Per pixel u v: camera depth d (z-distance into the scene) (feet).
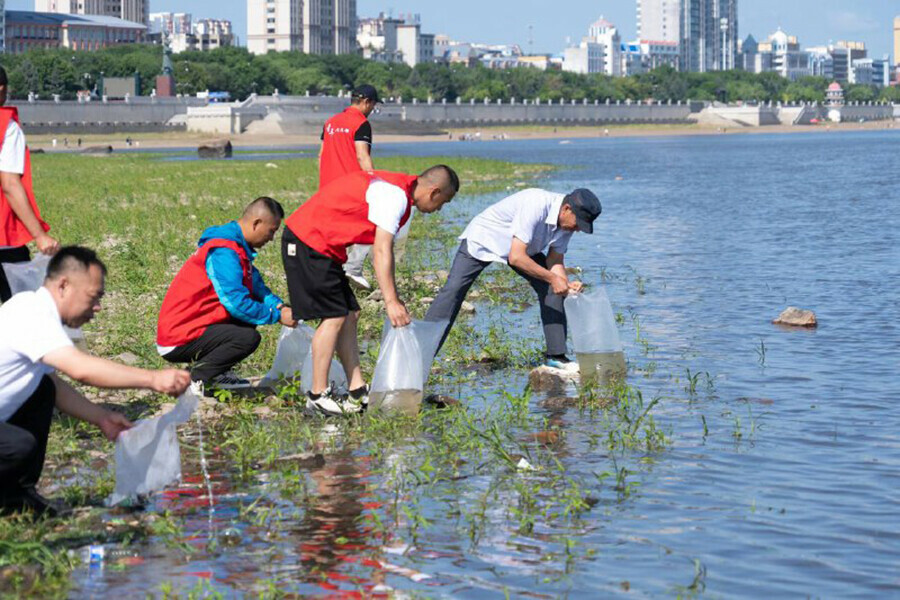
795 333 35.70
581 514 18.48
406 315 25.35
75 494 19.44
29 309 17.30
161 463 18.79
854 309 40.19
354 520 18.26
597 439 23.34
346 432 24.14
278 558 16.58
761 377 29.35
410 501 19.20
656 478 20.49
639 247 61.82
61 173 143.54
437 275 47.34
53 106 417.69
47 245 24.02
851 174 146.41
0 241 24.25
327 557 16.61
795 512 18.56
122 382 17.20
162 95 478.59
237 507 18.99
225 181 116.88
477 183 122.62
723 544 17.07
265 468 21.29
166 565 16.37
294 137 428.15
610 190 114.52
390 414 25.08
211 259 26.71
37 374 17.69
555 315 30.17
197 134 433.48
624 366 29.91
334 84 574.56
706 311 40.29
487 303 42.60
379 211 25.00
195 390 26.58
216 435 23.93
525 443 23.07
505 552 16.79
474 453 22.34
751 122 650.84
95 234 60.49
